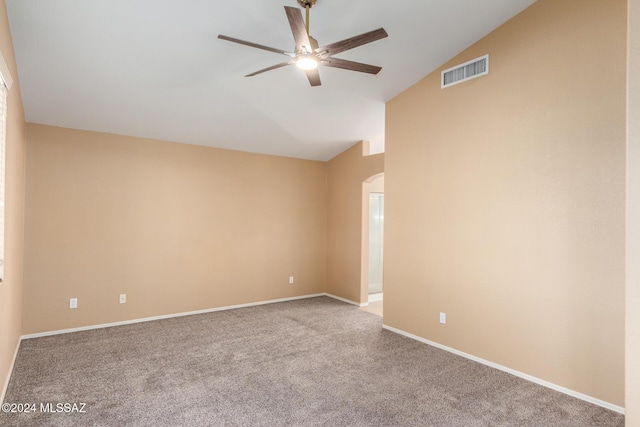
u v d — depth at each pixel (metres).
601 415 2.60
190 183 5.23
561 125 2.98
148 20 2.79
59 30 2.80
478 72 3.58
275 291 6.07
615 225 2.68
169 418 2.50
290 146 5.77
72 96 3.72
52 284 4.23
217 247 5.46
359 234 5.87
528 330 3.16
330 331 4.48
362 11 3.01
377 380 3.11
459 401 2.77
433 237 4.00
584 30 2.86
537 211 3.12
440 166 3.95
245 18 2.88
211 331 4.44
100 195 4.54
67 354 3.64
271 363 3.46
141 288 4.82
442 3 3.01
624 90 2.65
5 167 2.61
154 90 3.77
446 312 3.85
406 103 4.36
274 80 3.86
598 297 2.76
